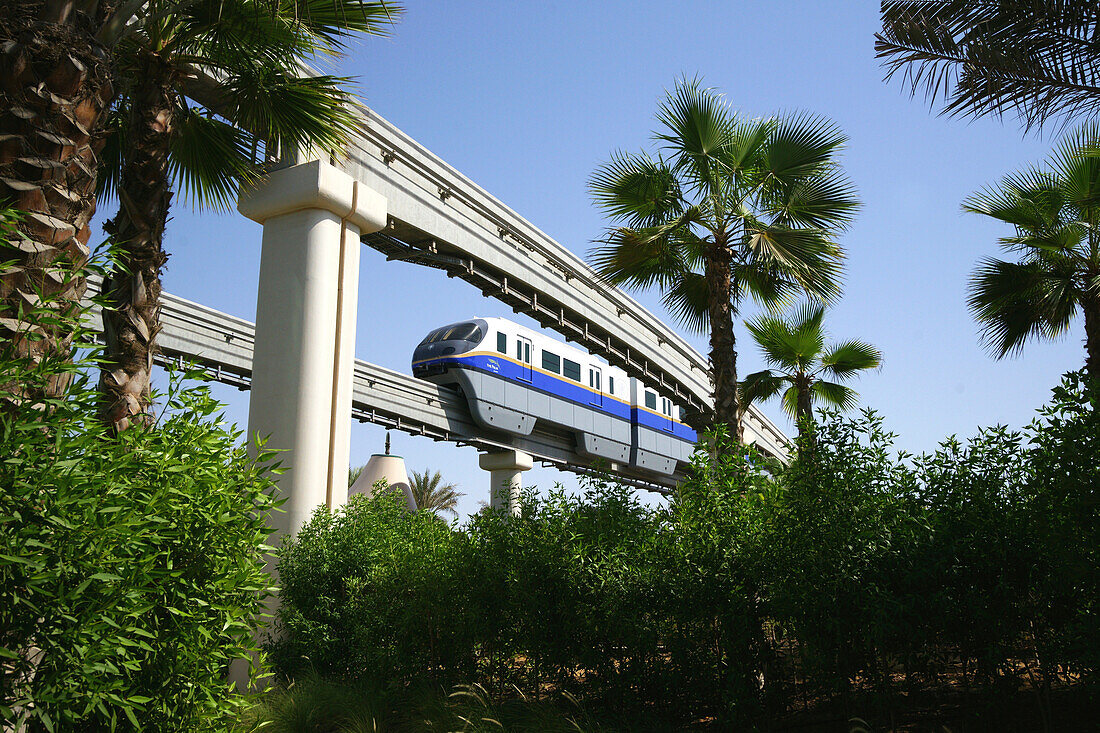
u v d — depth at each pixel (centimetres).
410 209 1141
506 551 600
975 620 437
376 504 890
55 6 359
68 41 349
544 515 596
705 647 498
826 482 467
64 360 286
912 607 421
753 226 845
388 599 707
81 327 275
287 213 928
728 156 864
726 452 557
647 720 504
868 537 441
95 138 364
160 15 447
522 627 580
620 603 508
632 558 530
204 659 302
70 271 281
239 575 312
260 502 344
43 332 310
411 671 652
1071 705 500
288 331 891
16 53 337
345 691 648
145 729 285
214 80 795
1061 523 398
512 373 1958
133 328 509
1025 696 529
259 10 568
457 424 1808
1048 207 969
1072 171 899
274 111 640
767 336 1407
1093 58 509
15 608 235
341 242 948
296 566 779
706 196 884
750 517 502
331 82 632
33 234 328
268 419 877
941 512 461
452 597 632
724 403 828
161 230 541
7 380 257
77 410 266
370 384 1544
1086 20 507
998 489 456
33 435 242
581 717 524
